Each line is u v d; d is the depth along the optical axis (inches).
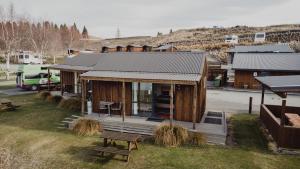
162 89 649.0
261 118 643.5
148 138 542.6
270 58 1296.8
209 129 551.2
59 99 908.0
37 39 3038.9
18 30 2598.4
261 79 608.4
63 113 745.0
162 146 498.9
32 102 911.0
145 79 568.7
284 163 420.5
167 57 668.1
